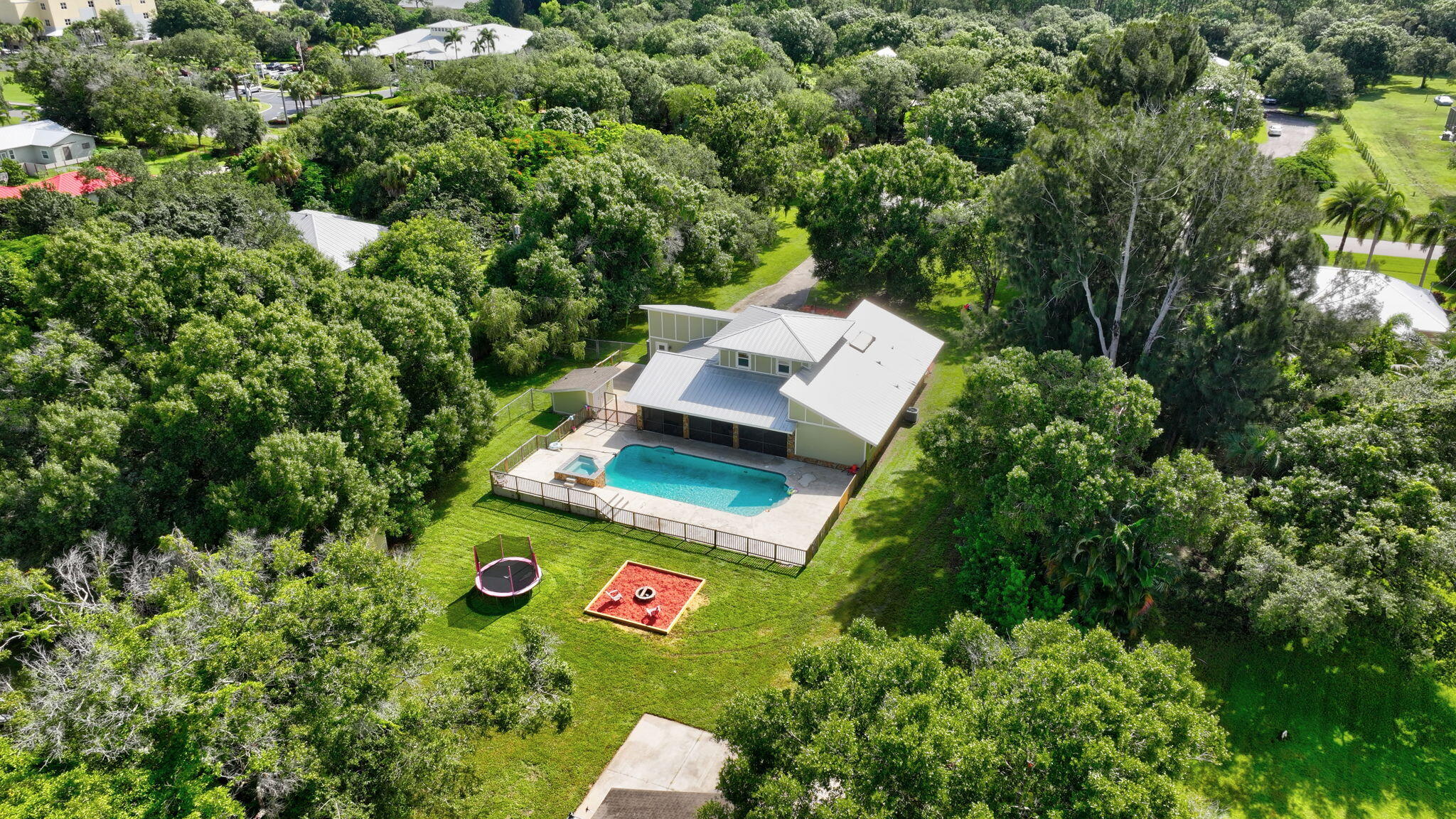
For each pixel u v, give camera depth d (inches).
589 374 2145.7
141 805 659.4
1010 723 710.5
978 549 1384.1
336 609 848.3
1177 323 1695.4
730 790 765.9
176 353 1337.4
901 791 668.7
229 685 731.4
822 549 1568.7
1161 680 793.6
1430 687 1250.0
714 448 1934.1
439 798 858.1
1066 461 1214.3
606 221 2381.9
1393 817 1064.2
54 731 669.9
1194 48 2677.2
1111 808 635.5
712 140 3405.5
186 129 4340.6
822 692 767.1
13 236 2613.2
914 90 4392.2
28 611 913.5
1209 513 1218.0
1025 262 1797.5
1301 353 1555.1
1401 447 1263.5
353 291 1688.0
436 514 1715.1
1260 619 1136.2
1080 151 1685.5
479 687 898.7
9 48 6151.6
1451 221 2455.7
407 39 6417.3
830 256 2623.0
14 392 1347.2
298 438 1301.7
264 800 764.0
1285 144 4247.0
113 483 1230.9
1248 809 1075.3
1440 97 4931.1
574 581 1507.1
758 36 5816.9
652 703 1243.2
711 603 1441.9
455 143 3088.1
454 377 1736.0
